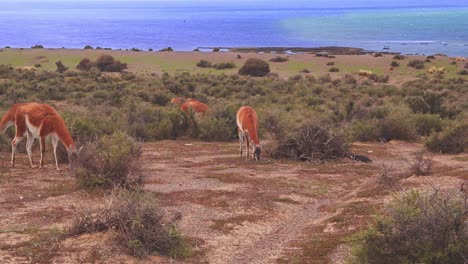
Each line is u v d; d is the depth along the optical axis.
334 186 13.00
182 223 9.63
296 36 151.50
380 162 16.45
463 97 43.31
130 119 23.84
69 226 8.95
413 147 19.95
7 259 7.48
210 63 72.69
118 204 8.62
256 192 12.04
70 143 13.19
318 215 10.61
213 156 17.33
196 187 12.38
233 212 10.44
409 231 6.82
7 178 12.66
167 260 7.84
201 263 7.87
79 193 11.32
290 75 63.81
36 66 69.31
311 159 16.17
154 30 196.62
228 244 8.76
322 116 24.22
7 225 9.15
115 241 8.11
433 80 55.41
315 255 8.24
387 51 103.81
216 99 41.75
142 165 13.75
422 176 13.32
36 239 8.29
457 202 6.98
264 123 19.41
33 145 17.50
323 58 80.44
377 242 6.93
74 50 88.19
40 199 10.91
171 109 25.81
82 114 23.69
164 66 71.69
